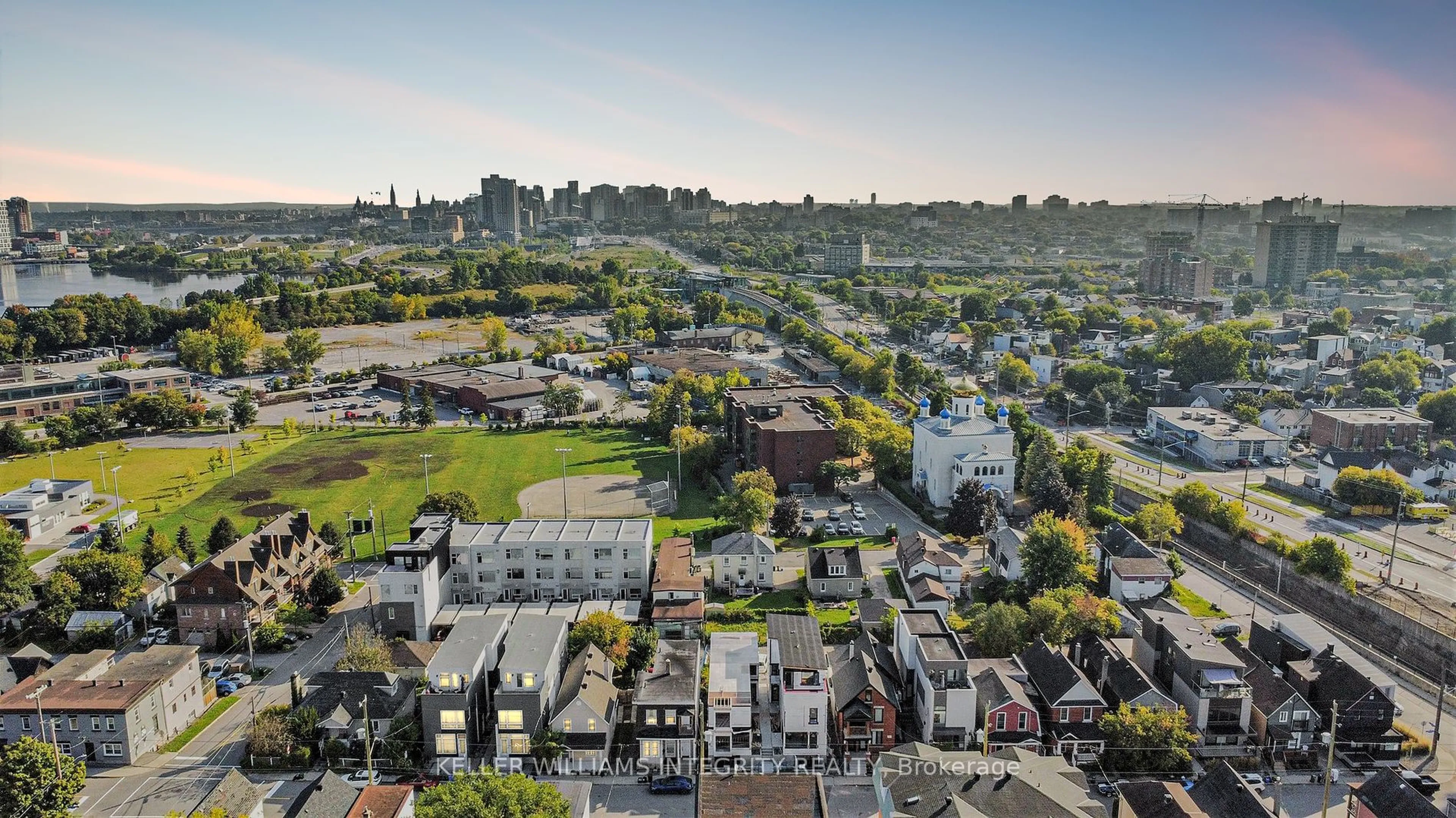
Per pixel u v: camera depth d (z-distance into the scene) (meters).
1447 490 192.50
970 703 108.56
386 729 108.31
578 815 90.25
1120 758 105.25
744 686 110.75
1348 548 167.88
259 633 135.62
